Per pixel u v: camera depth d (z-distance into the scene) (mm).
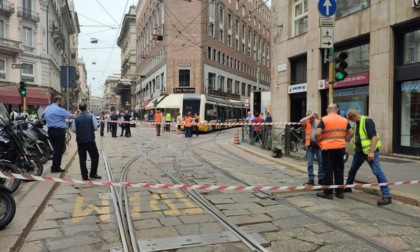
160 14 51125
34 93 38750
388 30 12875
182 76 46562
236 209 6223
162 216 5797
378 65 13273
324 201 6816
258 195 7176
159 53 51469
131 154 13648
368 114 13977
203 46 46969
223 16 53469
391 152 12914
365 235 4973
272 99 20969
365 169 9953
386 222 5555
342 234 5020
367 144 6906
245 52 62750
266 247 4578
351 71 15156
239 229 5199
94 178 8859
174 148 15938
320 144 7203
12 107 37312
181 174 9500
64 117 9148
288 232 5102
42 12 41125
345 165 10711
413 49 12406
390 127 12898
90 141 8633
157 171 9953
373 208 6363
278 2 20328
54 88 46656
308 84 17375
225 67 54156
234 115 39000
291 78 19531
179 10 46594
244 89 62531
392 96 12922
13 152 7848
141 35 67938
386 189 6625
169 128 29094
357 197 7137
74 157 12805
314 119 8078
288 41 19281
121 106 100438
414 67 12094
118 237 4895
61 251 4418
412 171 9516
